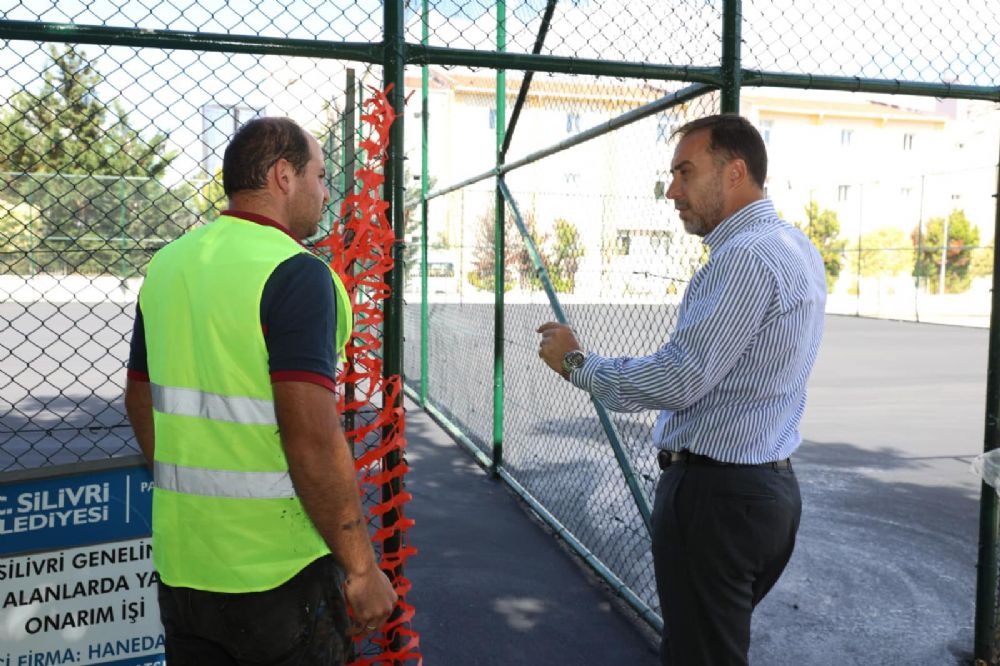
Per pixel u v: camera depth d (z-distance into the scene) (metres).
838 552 4.36
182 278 1.59
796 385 2.06
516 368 5.72
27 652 2.26
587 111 4.32
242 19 2.53
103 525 2.31
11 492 2.22
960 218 33.84
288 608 1.58
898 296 30.41
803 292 1.96
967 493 5.54
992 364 3.03
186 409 1.58
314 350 1.48
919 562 4.23
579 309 4.86
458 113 7.84
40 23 2.23
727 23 2.88
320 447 1.47
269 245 1.56
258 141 1.63
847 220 36.22
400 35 2.48
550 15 3.78
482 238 6.66
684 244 3.21
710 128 2.10
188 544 1.58
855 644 3.33
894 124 42.84
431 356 8.07
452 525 4.66
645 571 3.87
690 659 2.07
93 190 12.45
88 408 7.48
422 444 6.58
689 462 2.06
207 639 1.60
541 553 4.25
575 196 4.90
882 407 9.06
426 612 3.54
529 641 3.30
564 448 5.96
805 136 42.47
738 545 2.01
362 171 2.17
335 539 1.53
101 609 2.32
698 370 1.90
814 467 6.24
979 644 3.16
